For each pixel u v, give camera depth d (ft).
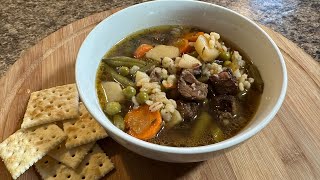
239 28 0.82
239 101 0.74
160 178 0.69
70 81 0.87
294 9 1.20
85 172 0.69
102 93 0.75
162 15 0.87
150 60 0.82
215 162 0.72
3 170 0.70
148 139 0.69
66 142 0.71
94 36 0.76
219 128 0.71
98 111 0.63
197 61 0.78
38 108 0.77
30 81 0.86
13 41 1.08
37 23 1.14
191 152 0.56
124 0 1.23
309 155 0.74
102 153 0.72
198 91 0.73
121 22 0.82
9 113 0.80
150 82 0.76
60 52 0.93
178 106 0.73
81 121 0.75
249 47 0.81
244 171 0.71
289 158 0.73
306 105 0.83
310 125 0.79
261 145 0.75
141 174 0.70
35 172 0.70
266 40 0.75
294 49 0.96
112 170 0.70
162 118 0.71
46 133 0.73
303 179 0.70
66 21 1.15
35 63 0.90
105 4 1.21
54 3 1.22
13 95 0.83
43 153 0.70
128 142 0.58
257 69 0.78
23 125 0.73
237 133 0.69
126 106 0.74
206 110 0.74
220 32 0.86
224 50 0.82
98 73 0.78
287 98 0.84
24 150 0.70
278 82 0.68
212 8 0.84
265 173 0.70
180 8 0.86
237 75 0.77
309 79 0.89
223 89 0.74
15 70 0.88
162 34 0.88
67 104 0.78
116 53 0.83
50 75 0.88
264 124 0.60
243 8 1.20
